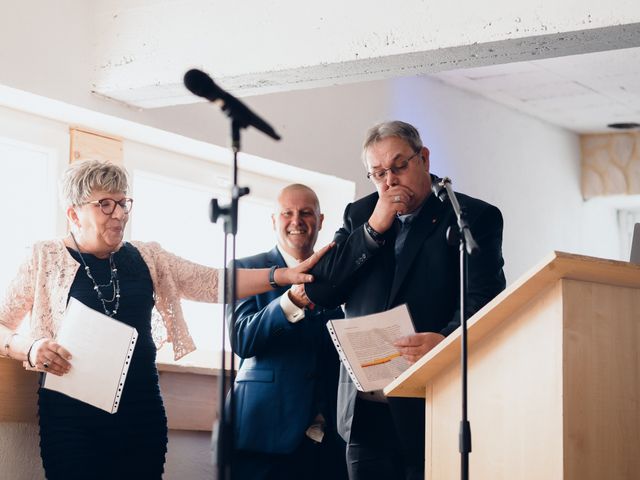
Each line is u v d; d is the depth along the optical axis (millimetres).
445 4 3387
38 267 3180
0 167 3873
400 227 3137
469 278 2988
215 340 4715
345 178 5262
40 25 3789
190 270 3414
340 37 3559
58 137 4055
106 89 3957
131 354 3020
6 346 3096
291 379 3521
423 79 5836
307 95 5043
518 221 6590
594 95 6281
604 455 2193
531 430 2217
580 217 7242
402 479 2967
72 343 3002
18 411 3383
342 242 3219
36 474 3609
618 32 3180
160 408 3246
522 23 3258
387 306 3047
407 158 3047
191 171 4656
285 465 3500
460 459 2393
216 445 2148
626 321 2271
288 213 3748
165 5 3891
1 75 3639
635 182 7113
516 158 6605
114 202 3186
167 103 4090
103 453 3107
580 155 7285
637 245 2912
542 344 2211
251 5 3736
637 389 2270
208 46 3791
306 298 3314
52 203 3998
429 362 2414
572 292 2182
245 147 4645
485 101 6348
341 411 3090
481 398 2346
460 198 3096
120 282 3223
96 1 4016
